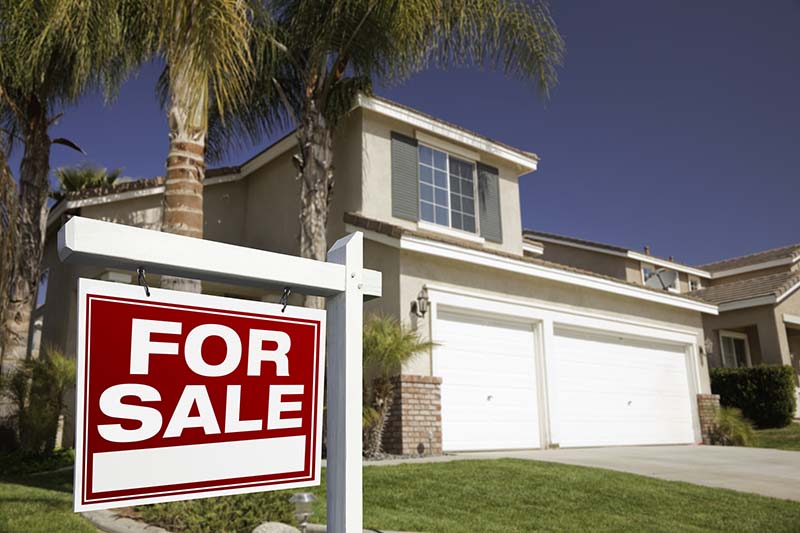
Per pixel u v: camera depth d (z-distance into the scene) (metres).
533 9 10.70
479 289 12.08
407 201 13.39
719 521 6.33
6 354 11.20
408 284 11.07
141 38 9.54
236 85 6.08
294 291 1.92
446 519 5.88
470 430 11.46
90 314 1.50
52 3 8.09
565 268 13.34
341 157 13.38
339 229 12.91
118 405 1.50
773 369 18.81
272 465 1.73
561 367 13.52
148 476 1.52
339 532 1.81
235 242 15.48
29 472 10.04
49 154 12.66
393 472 7.83
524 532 5.58
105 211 13.81
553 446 12.50
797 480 8.85
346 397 1.89
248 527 4.83
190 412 1.61
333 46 10.84
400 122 13.55
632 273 24.12
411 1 9.23
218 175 15.48
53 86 12.35
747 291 22.36
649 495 7.27
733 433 16.02
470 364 11.81
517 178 16.09
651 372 15.65
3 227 4.50
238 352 1.72
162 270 1.65
